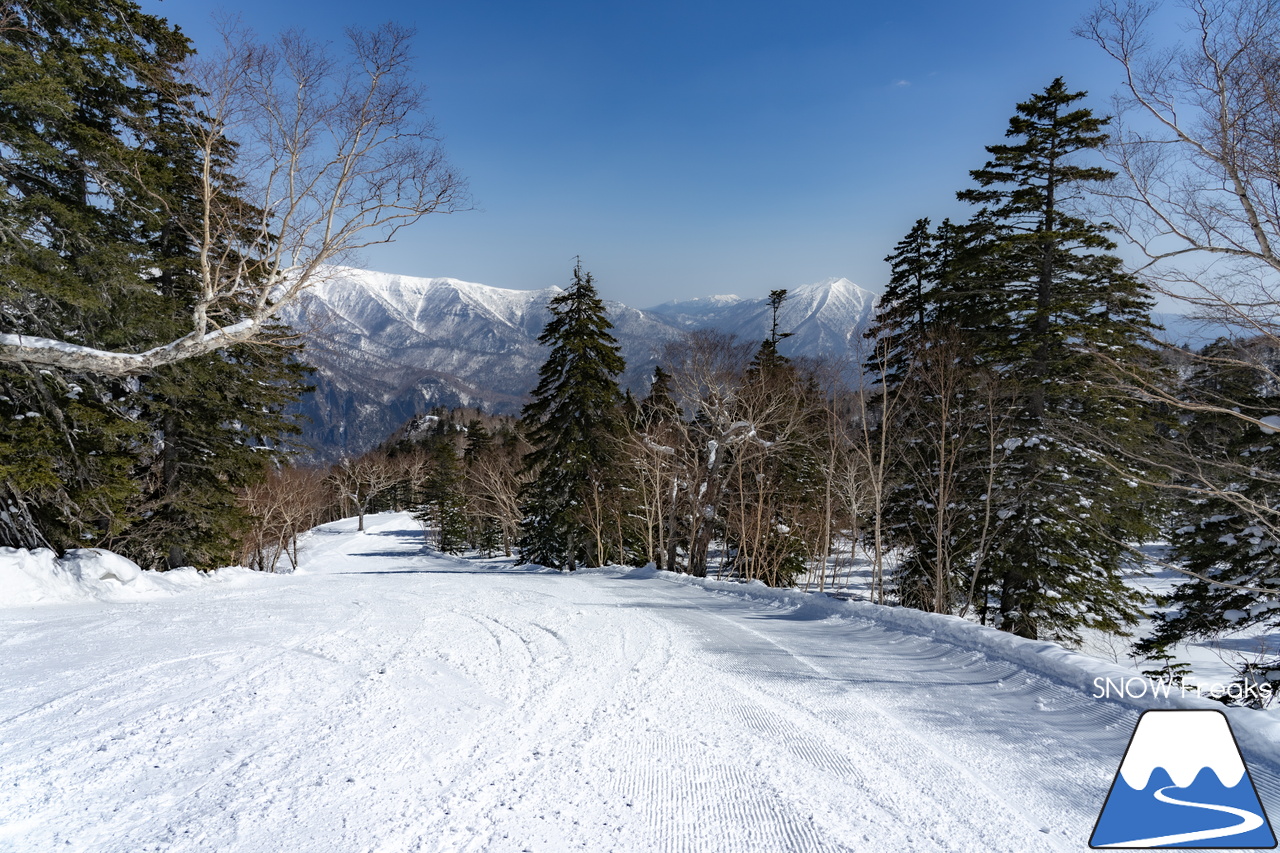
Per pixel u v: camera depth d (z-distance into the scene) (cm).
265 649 800
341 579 1780
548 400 2861
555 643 855
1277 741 445
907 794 422
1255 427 1184
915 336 2033
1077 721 536
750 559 2262
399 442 11556
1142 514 1686
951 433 1725
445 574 2012
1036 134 1811
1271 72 645
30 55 1211
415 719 554
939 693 632
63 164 1241
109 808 391
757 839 364
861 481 1975
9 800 400
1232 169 666
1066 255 1770
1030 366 1741
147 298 1462
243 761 462
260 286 1141
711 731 533
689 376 2086
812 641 873
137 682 655
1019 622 1747
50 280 1160
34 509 1420
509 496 4088
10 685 642
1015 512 1750
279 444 2109
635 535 3131
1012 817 391
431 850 347
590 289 2825
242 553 3550
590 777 443
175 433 1845
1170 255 723
